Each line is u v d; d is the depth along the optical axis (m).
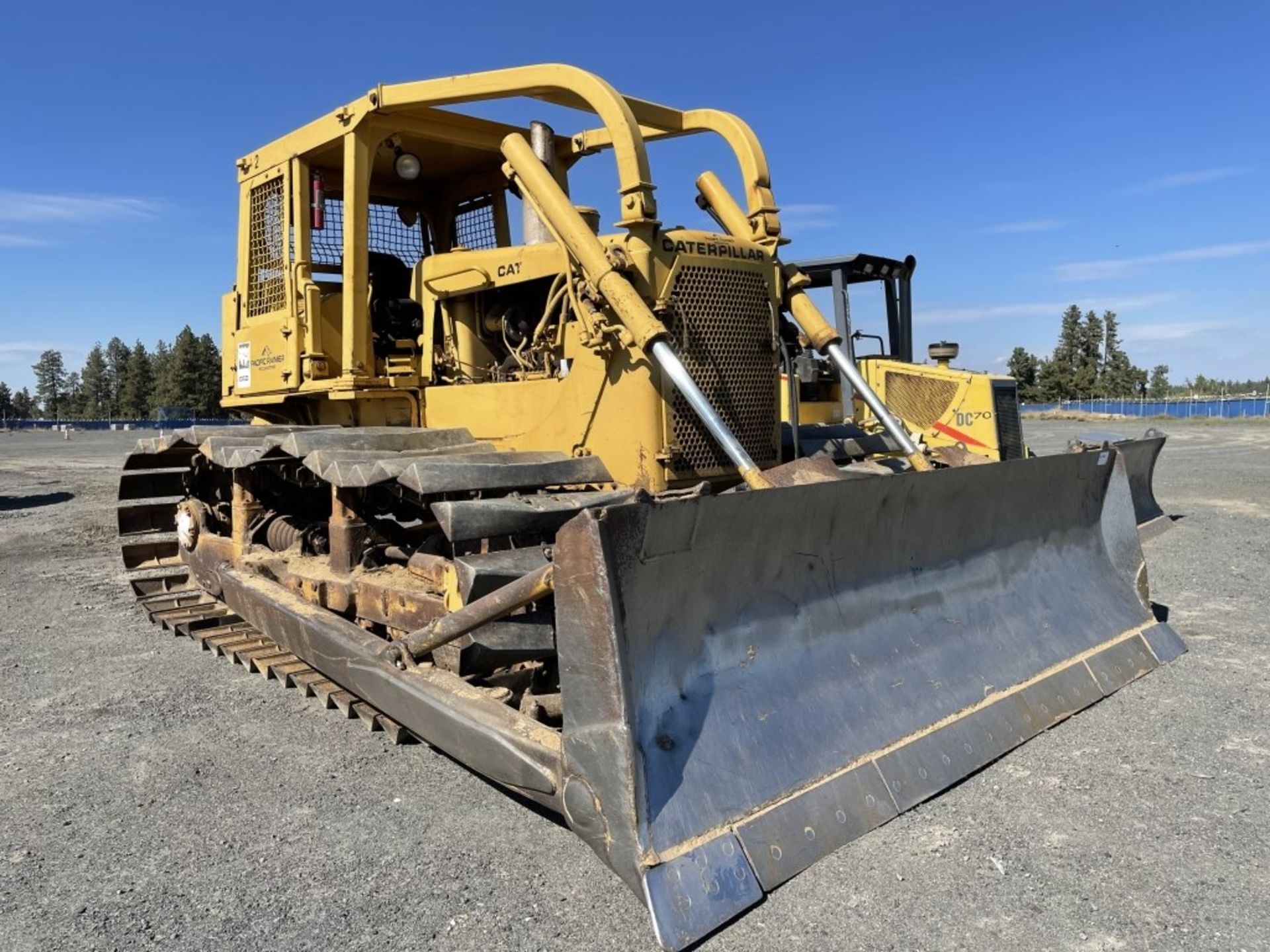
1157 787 3.20
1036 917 2.45
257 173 5.91
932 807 3.08
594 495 3.73
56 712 4.28
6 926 2.52
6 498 14.34
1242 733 3.66
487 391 4.67
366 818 3.14
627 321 3.70
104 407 114.62
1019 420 9.47
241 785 3.44
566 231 3.99
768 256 4.48
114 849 2.96
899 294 9.59
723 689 2.79
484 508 3.37
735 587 2.90
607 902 2.58
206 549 5.75
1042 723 3.61
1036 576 4.20
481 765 2.96
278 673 4.63
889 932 2.39
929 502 3.58
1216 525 9.05
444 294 5.02
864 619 3.32
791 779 2.75
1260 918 2.42
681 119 5.04
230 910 2.58
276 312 5.83
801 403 7.05
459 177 6.18
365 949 2.38
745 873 2.48
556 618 2.59
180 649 5.40
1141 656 4.37
